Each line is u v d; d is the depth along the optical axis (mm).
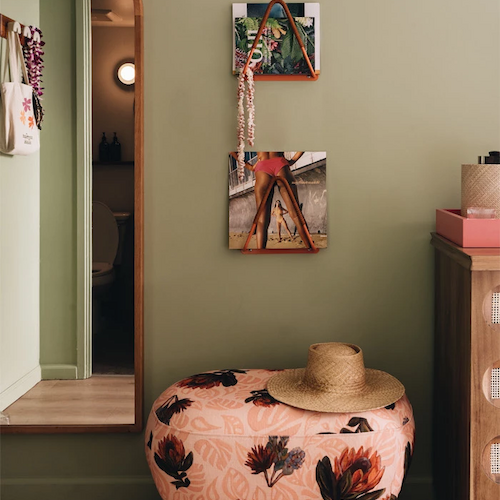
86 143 2023
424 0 2012
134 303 2043
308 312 2094
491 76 2027
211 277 2082
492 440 1642
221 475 1593
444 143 2047
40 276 2064
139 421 2055
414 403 2107
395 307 2094
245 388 1778
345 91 2035
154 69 2027
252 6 1996
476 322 1615
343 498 1586
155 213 2062
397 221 2070
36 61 1980
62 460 2096
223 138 2047
